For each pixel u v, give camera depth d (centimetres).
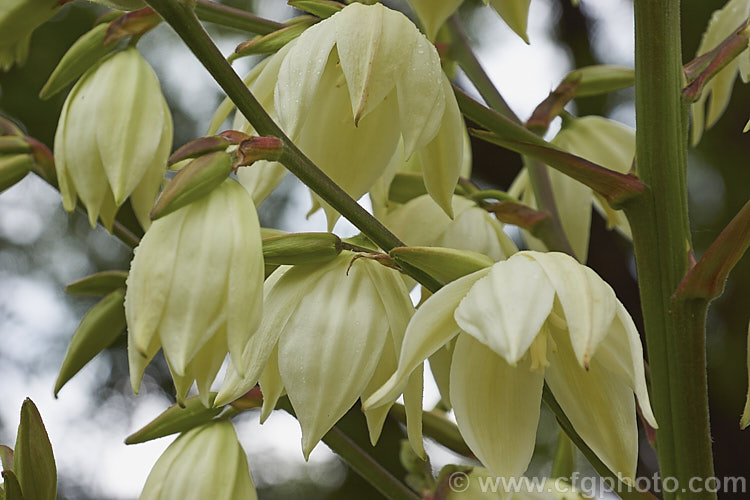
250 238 77
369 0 82
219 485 84
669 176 80
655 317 81
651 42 81
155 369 169
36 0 86
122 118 86
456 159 81
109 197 88
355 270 80
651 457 135
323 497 171
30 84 143
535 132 92
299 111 79
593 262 146
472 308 75
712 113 93
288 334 79
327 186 79
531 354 78
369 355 79
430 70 80
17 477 81
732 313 142
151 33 154
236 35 150
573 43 162
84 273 164
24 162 90
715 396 141
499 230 90
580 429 79
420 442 80
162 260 77
